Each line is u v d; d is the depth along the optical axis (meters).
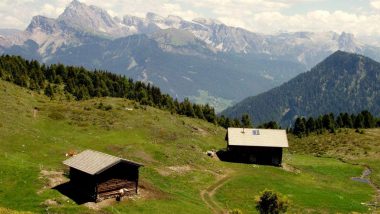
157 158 88.62
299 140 171.25
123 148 92.75
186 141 117.44
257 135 111.94
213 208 64.69
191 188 75.12
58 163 73.12
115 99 160.62
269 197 53.81
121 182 60.09
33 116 111.06
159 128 123.62
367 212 71.38
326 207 71.69
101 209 54.19
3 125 89.88
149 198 61.50
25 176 61.56
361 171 110.25
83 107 132.75
